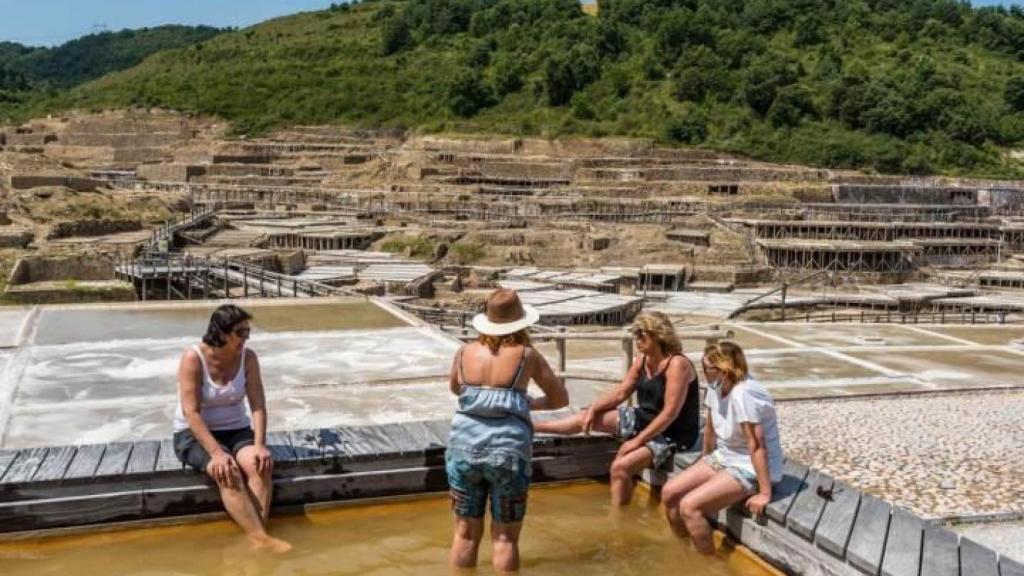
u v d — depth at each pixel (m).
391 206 92.75
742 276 75.31
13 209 55.97
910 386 25.66
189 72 155.62
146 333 20.11
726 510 9.00
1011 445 19.20
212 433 9.20
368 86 140.50
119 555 8.20
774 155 116.94
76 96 152.12
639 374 10.18
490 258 77.06
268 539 8.49
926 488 15.98
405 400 14.95
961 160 121.38
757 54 139.75
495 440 8.05
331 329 21.52
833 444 19.11
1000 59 157.62
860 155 116.31
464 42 159.38
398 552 8.44
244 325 9.12
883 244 79.38
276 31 187.50
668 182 98.75
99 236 55.25
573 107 125.56
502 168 105.94
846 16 160.38
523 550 8.66
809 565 7.84
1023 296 69.94
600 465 10.46
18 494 8.44
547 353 29.31
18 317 21.97
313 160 110.88
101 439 12.30
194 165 105.00
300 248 68.25
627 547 8.78
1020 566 7.20
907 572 7.07
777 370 27.59
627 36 149.75
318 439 9.81
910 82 133.25
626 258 79.25
